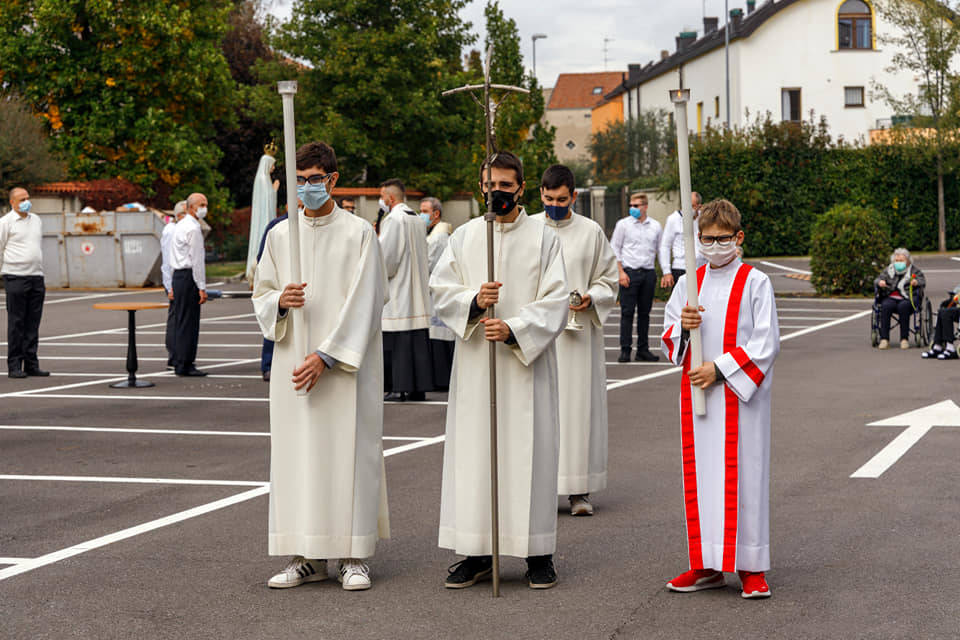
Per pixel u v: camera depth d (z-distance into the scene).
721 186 37.69
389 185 11.27
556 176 6.95
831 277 24.17
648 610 4.90
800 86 49.62
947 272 29.58
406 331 11.09
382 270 5.53
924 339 15.41
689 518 5.14
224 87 36.00
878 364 13.64
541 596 5.14
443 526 5.41
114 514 6.80
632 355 15.12
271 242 5.50
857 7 49.47
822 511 6.63
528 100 32.59
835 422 9.66
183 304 13.34
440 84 38.28
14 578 5.49
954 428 9.23
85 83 34.22
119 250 29.61
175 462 8.37
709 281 5.16
